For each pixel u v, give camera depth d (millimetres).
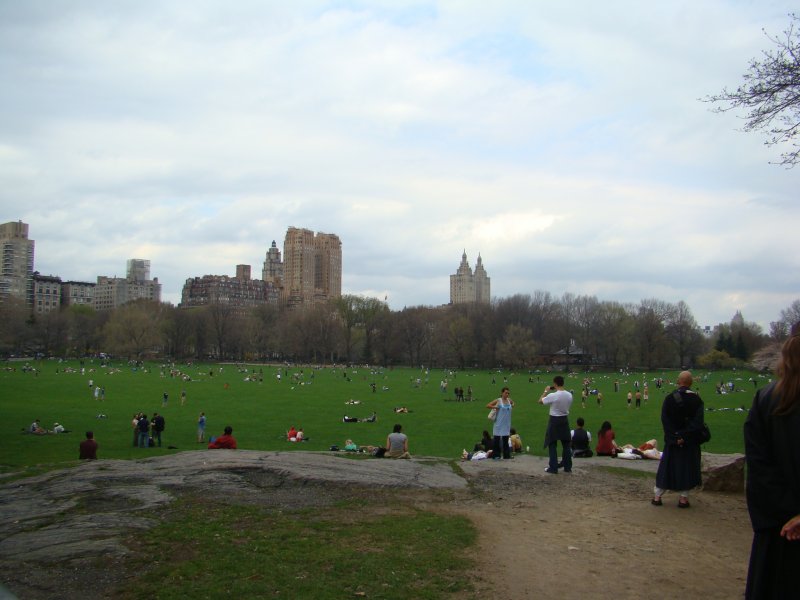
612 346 156750
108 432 41219
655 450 17484
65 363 150000
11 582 7270
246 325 188250
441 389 87625
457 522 10094
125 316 158000
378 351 181875
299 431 40781
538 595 7309
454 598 7137
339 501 11297
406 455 17500
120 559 7996
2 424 44094
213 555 8203
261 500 11172
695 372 148500
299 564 7953
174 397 68938
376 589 7270
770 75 13719
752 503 4469
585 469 14891
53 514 10141
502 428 17375
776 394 4414
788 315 151375
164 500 10938
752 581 4465
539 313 171250
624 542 9352
